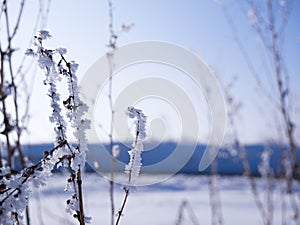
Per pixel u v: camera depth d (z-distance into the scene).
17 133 1.72
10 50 1.64
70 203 1.16
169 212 7.97
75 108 1.18
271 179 2.68
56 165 1.15
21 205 1.10
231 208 7.96
